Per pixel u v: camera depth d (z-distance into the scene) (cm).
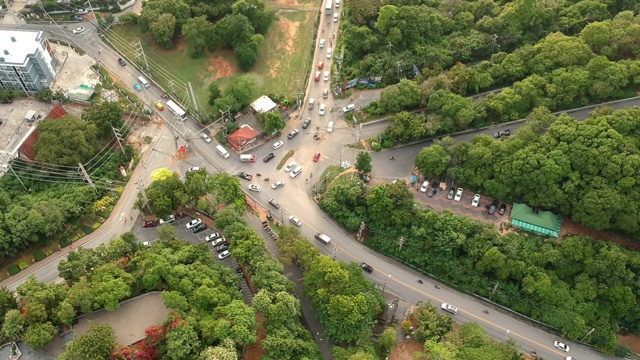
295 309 15175
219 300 15025
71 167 18900
